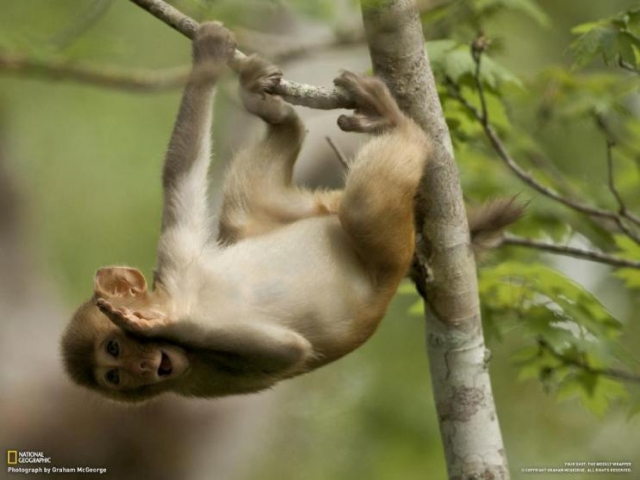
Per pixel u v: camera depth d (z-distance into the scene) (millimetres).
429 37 13109
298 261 10516
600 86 13766
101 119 19469
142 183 19703
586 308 12297
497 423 10500
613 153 15023
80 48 15344
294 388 19797
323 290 10461
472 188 13773
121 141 19578
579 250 12227
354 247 10609
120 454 18844
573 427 19438
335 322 10445
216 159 16719
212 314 10023
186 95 10602
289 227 10805
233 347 9977
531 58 18906
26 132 19516
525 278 12164
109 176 19844
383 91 10180
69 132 19516
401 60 10133
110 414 19078
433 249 10320
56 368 19750
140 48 19266
